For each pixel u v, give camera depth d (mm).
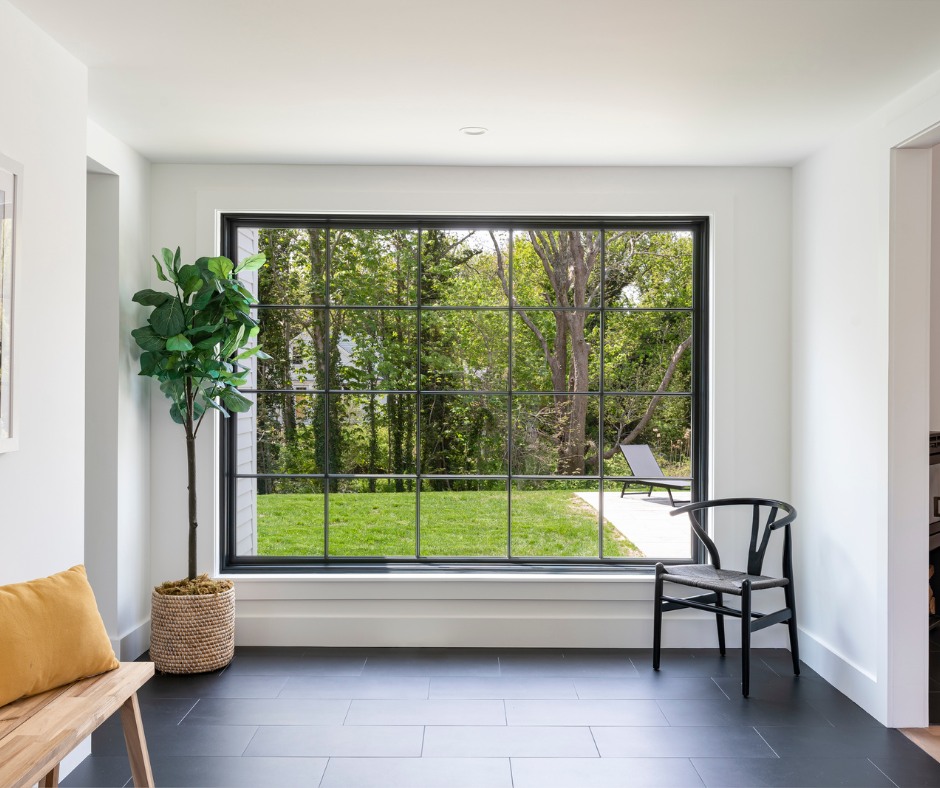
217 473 4305
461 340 6137
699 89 3211
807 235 4137
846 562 3701
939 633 4750
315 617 4305
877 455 3416
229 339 3920
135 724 2473
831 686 3762
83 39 2771
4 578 2516
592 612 4328
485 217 4441
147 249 4227
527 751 3041
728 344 4324
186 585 3965
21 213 2533
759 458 4336
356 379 5891
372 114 3514
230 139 3869
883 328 3365
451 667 3986
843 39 2748
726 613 3803
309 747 3066
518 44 2793
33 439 2672
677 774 2863
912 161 3314
